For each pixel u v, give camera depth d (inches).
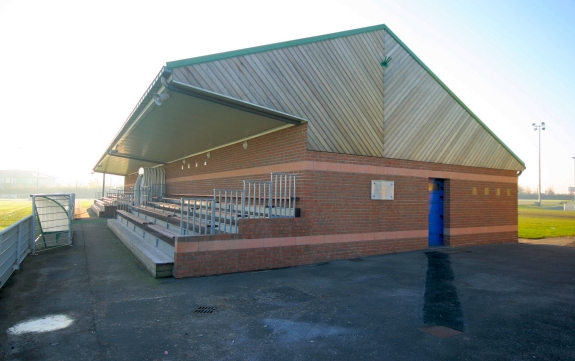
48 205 443.2
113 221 656.4
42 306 217.2
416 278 297.9
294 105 351.9
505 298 243.4
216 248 305.0
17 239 315.3
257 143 444.8
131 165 1003.3
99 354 153.9
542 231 773.9
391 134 422.9
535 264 366.6
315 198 361.7
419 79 454.3
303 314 206.5
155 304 222.5
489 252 443.5
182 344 164.9
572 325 193.3
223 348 161.0
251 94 325.4
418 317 203.3
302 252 350.0
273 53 344.8
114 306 218.1
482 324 193.6
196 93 307.1
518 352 159.5
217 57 308.2
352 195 387.5
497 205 541.0
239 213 426.6
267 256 329.1
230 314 205.6
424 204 451.2
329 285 272.2
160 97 298.4
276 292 251.4
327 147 371.6
